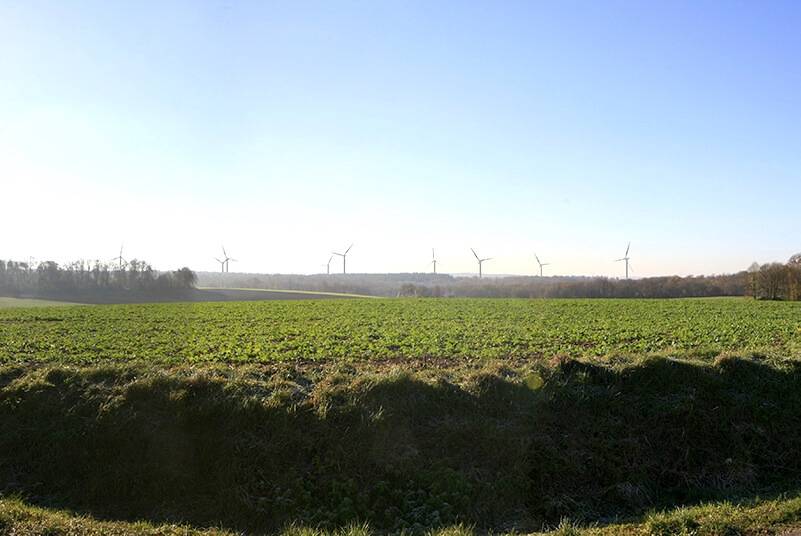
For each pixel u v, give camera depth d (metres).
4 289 105.06
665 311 47.19
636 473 13.00
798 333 29.77
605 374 15.73
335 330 33.22
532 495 12.23
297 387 14.69
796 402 15.68
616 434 13.88
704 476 13.28
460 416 13.87
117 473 12.49
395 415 13.51
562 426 13.89
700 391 15.47
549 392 14.67
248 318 42.94
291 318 42.53
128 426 13.37
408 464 12.38
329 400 13.84
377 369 18.31
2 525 8.54
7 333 32.66
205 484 12.34
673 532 8.99
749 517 9.56
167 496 12.17
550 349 24.53
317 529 10.16
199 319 42.31
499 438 13.08
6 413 14.11
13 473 12.80
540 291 102.81
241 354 23.92
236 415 13.44
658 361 16.19
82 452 13.02
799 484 12.92
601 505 12.27
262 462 12.48
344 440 12.88
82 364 22.03
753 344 25.73
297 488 11.86
